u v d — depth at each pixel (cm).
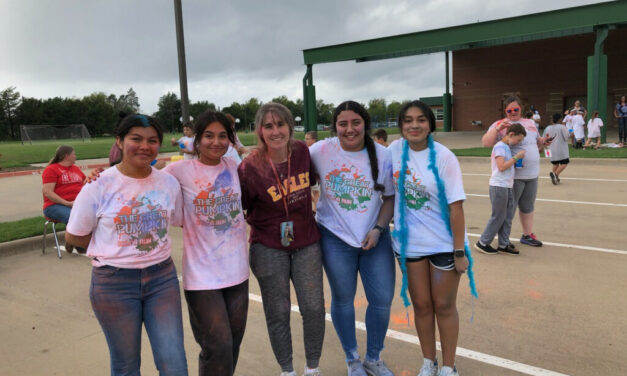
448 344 285
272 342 281
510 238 614
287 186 271
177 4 1126
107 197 224
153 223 231
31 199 1103
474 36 1817
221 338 246
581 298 410
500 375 296
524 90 3034
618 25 1598
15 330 382
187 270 251
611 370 296
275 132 263
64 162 599
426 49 1977
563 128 976
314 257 282
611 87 2698
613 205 778
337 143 292
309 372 284
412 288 288
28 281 504
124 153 226
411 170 278
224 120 251
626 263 497
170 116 11419
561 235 616
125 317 225
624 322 361
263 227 278
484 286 446
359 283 472
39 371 317
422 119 272
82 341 361
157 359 230
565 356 315
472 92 3241
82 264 563
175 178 247
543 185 999
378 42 2042
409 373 305
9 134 8675
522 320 371
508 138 519
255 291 460
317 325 280
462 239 272
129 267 226
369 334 300
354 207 286
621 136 1692
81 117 9219
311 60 2230
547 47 2914
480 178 1141
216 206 252
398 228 285
